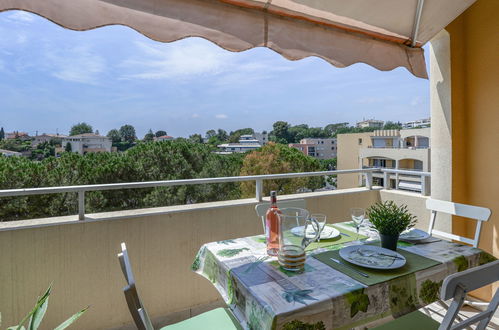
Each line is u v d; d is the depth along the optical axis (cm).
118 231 196
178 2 151
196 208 221
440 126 240
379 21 207
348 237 166
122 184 196
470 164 233
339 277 115
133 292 94
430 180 256
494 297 113
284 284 111
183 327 138
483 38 222
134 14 141
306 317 96
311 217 150
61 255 181
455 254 138
